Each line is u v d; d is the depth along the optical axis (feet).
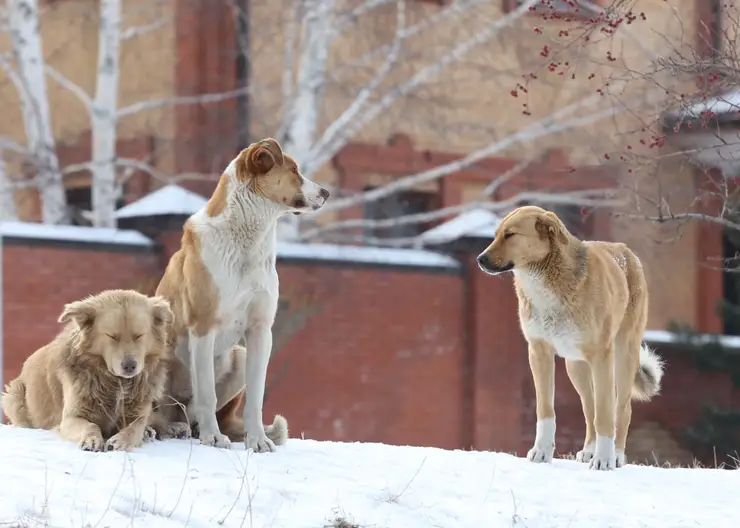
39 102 74.69
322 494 25.53
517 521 25.18
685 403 70.38
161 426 30.32
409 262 64.23
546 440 31.22
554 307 30.30
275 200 29.84
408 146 81.76
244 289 29.96
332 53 80.38
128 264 58.80
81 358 28.32
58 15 84.02
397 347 63.77
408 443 63.87
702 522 25.90
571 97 85.51
